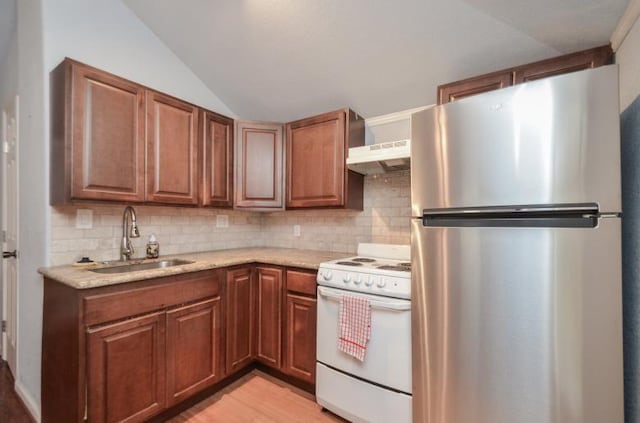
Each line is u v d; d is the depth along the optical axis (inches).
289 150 99.2
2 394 77.1
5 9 84.2
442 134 52.5
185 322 69.6
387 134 94.6
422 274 55.3
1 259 93.1
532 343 44.3
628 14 48.1
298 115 106.7
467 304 49.9
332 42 77.1
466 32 64.8
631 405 44.0
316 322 75.6
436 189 53.2
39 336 67.3
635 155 44.9
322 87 92.3
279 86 96.9
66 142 60.9
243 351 84.2
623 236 47.6
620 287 39.2
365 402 64.3
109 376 56.2
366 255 89.7
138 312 60.7
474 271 49.2
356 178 93.1
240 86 101.5
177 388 67.7
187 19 82.7
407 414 59.0
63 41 69.9
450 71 74.7
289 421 69.1
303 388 81.9
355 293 66.8
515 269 45.6
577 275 41.5
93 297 54.4
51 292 61.8
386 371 61.6
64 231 69.1
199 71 99.7
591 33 57.1
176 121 81.0
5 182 89.7
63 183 61.3
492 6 57.6
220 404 74.9
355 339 64.5
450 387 51.8
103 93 66.3
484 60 69.5
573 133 41.3
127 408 58.7
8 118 90.8
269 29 78.7
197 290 72.4
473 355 49.3
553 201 42.6
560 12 54.6
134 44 84.6
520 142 44.9
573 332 41.8
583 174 40.8
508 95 46.0
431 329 54.2
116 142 68.4
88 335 53.6
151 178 75.1
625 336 46.2
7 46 95.4
